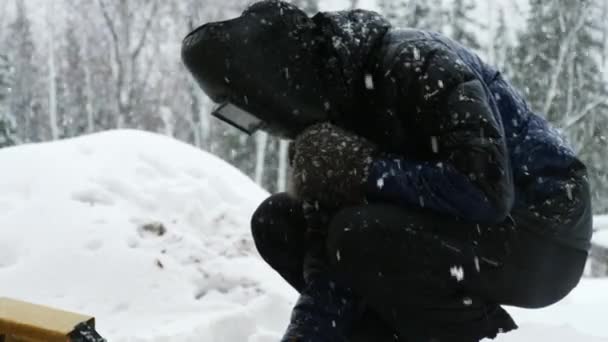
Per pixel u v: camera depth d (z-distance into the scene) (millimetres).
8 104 29531
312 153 2252
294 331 2266
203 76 2256
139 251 3975
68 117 36531
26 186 4516
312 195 2256
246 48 2213
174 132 33438
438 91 2199
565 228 2324
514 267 2295
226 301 3762
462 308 2309
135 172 4801
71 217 4184
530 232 2303
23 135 36656
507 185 2160
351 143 2262
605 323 3807
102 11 32250
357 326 2406
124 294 3713
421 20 32406
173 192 4625
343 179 2225
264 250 2707
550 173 2336
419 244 2217
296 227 2639
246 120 2359
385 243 2219
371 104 2338
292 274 2701
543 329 3305
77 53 35219
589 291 5137
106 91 34938
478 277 2281
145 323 3512
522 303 2395
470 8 32812
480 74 2369
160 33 32781
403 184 2199
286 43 2270
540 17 33156
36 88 36781
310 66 2295
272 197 2738
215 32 2223
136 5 32000
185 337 3162
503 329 2467
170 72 33156
